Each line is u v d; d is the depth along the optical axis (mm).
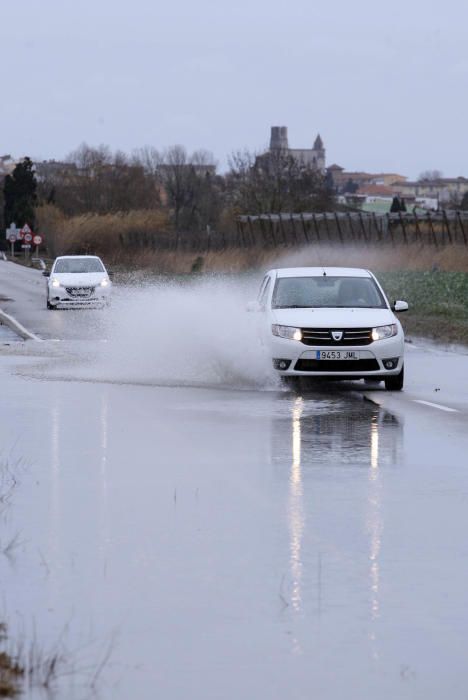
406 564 12594
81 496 15977
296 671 9539
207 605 11211
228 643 10180
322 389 29125
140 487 16578
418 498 15891
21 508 15266
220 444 20344
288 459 18859
